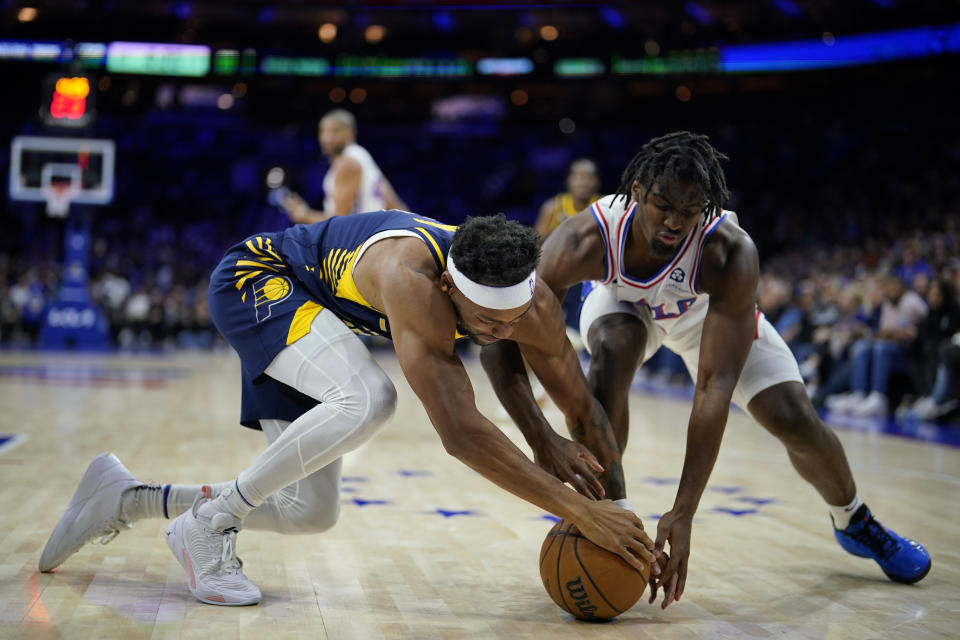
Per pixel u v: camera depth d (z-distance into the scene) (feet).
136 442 16.66
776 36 61.87
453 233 6.81
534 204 77.30
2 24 66.08
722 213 7.93
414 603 7.38
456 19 65.00
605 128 76.07
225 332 7.56
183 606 7.08
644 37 65.57
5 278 59.67
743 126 68.03
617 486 7.37
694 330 8.91
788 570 8.78
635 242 7.86
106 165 48.29
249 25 68.23
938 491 13.62
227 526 7.24
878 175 55.67
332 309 7.42
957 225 42.75
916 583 8.36
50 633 6.31
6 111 72.84
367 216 7.44
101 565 8.22
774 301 31.12
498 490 12.82
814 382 28.48
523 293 6.27
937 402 23.72
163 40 69.41
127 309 59.06
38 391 25.72
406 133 80.28
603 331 8.47
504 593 7.73
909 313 25.29
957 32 52.85
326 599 7.42
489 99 77.66
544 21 64.44
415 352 6.31
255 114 79.25
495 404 25.99
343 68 71.36
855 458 17.10
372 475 13.96
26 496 11.19
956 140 54.19
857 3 55.57
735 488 13.52
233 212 76.89
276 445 7.00
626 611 7.22
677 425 22.25
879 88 60.13
